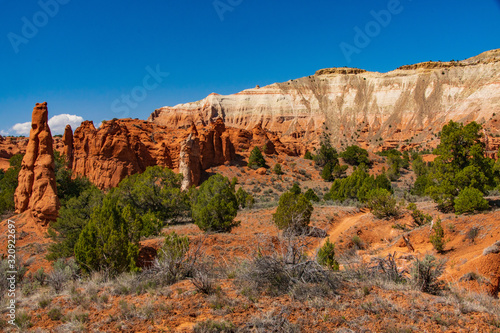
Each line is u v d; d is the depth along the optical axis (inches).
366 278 401.7
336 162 3420.3
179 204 1380.4
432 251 821.9
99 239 607.5
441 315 295.1
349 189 1882.4
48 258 866.1
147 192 1321.4
